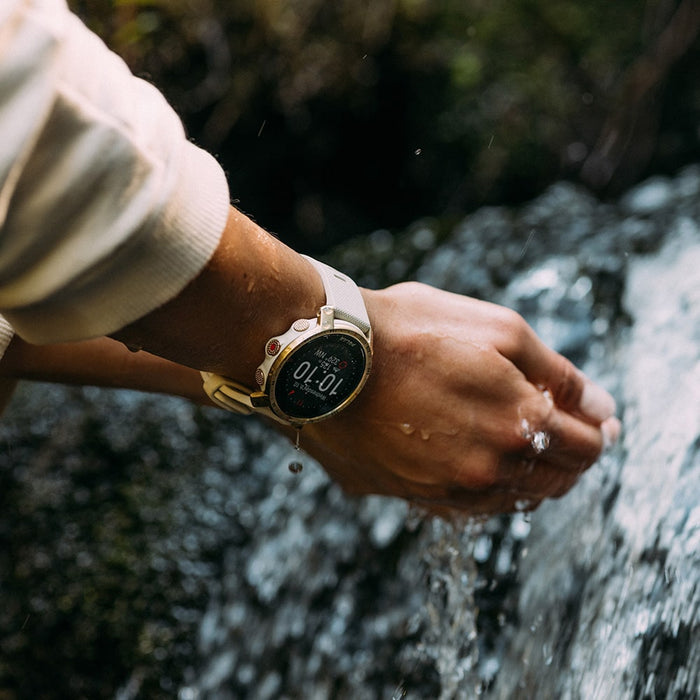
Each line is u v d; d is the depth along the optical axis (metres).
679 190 2.28
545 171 2.84
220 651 1.76
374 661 1.60
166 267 0.68
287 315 0.80
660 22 2.83
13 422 1.94
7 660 1.71
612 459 1.42
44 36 0.58
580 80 2.85
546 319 1.86
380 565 1.68
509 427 0.92
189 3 2.48
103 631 1.72
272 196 2.96
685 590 1.10
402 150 2.91
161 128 0.67
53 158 0.61
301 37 2.63
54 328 0.70
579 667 1.22
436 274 2.21
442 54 2.75
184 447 1.97
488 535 1.50
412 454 0.94
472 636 1.25
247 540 1.90
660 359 1.59
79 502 1.85
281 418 0.86
